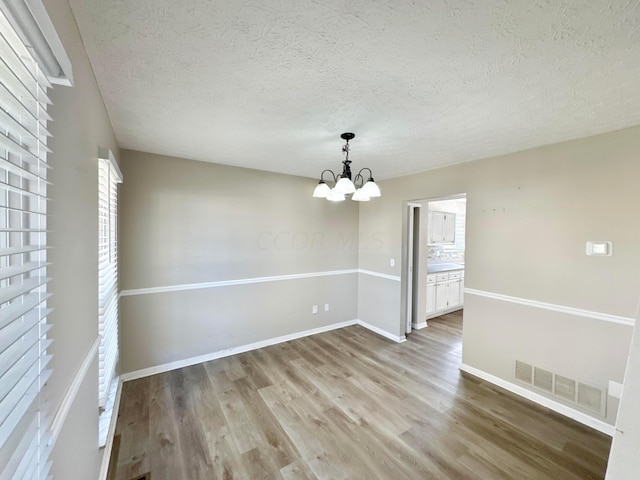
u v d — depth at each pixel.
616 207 2.02
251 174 3.42
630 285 1.96
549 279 2.36
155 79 1.45
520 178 2.55
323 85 1.49
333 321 4.26
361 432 2.05
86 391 1.26
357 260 4.50
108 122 1.87
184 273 3.01
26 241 0.73
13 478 0.57
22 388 0.62
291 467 1.74
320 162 3.11
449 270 5.13
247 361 3.18
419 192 3.52
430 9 0.97
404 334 3.88
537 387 2.43
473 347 2.91
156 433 2.02
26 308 0.62
